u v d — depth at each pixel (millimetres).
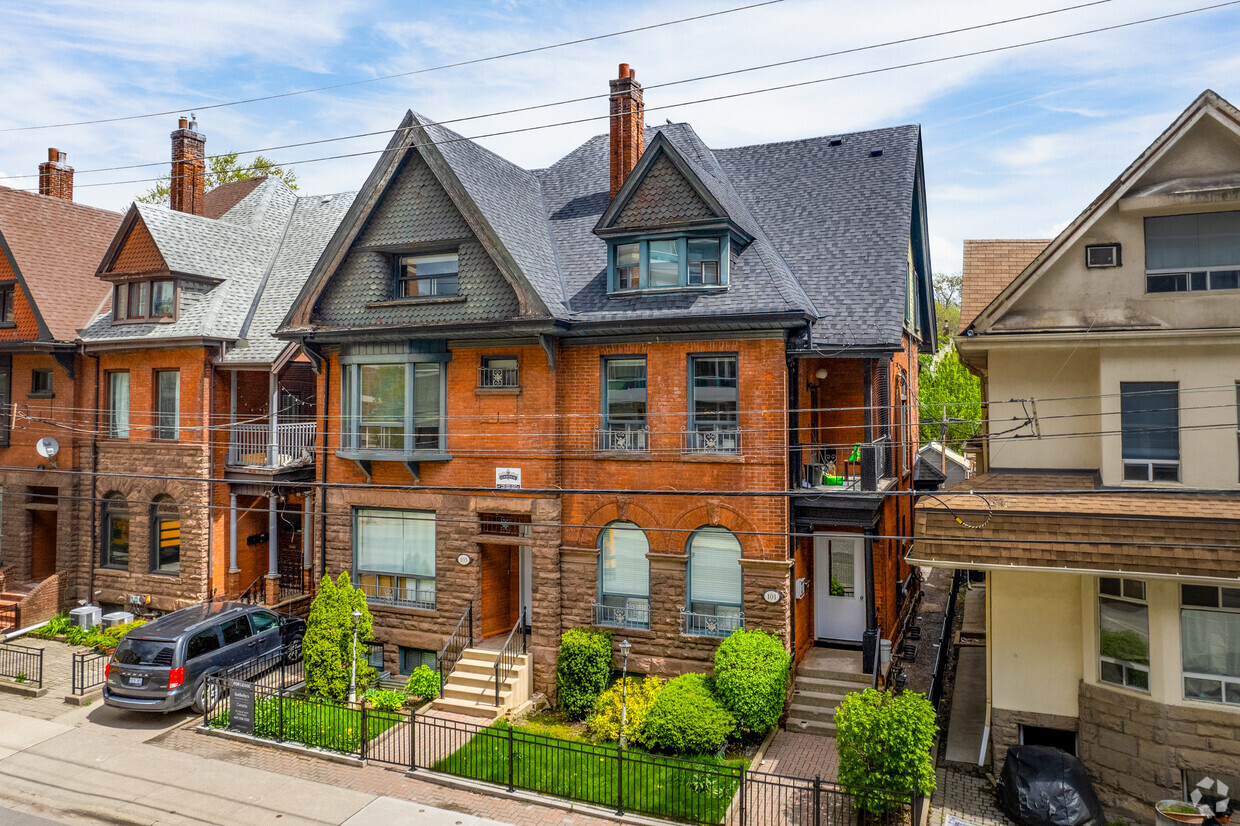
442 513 20359
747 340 17953
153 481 24422
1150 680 13938
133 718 18375
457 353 20422
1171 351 15070
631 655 18641
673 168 18703
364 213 20672
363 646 19625
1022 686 15336
